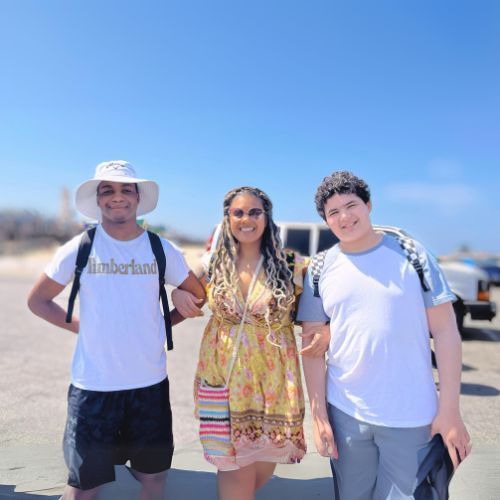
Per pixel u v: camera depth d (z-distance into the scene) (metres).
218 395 2.19
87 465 2.26
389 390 1.99
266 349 2.21
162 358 2.43
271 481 2.95
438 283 2.00
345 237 2.05
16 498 2.63
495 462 3.18
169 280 2.45
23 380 5.02
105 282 2.28
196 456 3.28
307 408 4.21
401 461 1.97
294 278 2.26
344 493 2.14
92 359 2.27
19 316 9.05
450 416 1.93
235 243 2.30
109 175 2.35
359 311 2.02
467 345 7.38
